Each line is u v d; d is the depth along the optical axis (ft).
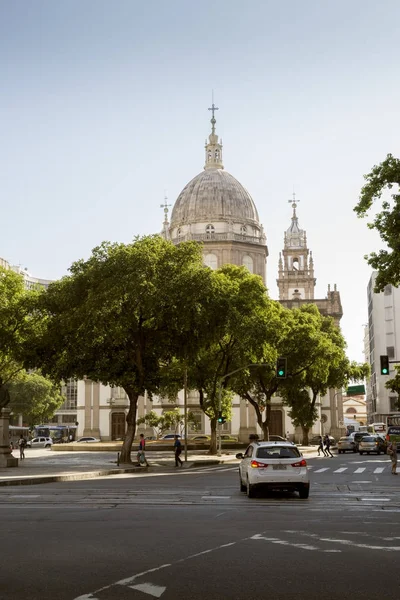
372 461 151.84
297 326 196.65
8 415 132.26
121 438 288.10
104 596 26.53
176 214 335.67
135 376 140.46
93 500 65.31
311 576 30.07
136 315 132.77
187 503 62.23
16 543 38.47
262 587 28.07
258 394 211.82
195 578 29.68
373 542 38.96
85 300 132.36
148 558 34.09
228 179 337.31
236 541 39.19
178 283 132.57
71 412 482.28
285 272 411.34
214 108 358.84
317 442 271.69
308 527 45.19
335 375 228.22
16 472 112.88
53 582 28.84
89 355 142.82
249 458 70.38
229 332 149.69
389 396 409.08
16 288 169.58
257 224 333.62
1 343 164.55
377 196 93.86
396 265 91.35
